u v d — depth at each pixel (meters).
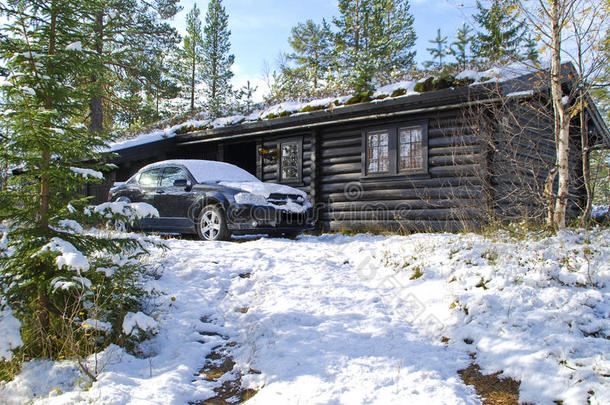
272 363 3.50
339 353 3.62
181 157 14.78
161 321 4.33
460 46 16.02
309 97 11.63
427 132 9.13
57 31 4.18
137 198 8.93
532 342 3.56
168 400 3.05
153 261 5.73
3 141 3.89
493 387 3.18
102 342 3.97
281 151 11.80
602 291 4.27
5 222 4.05
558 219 6.50
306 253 6.77
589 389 2.91
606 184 7.66
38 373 3.47
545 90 7.73
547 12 6.47
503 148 7.64
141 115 20.33
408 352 3.69
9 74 3.89
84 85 4.42
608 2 6.02
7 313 3.77
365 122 10.09
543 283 4.48
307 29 27.41
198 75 32.62
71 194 4.30
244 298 4.94
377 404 2.92
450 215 8.70
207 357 3.84
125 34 17.38
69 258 3.47
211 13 31.83
